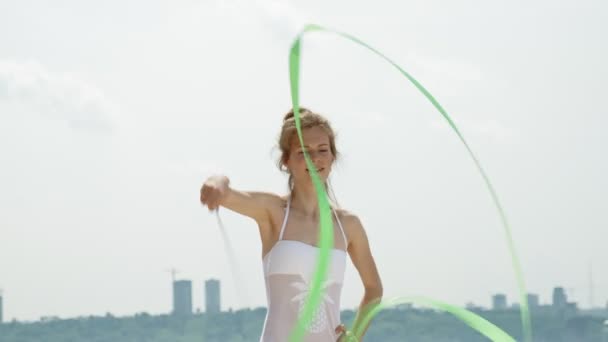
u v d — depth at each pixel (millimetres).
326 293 3498
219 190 3062
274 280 3473
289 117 3705
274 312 3463
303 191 3584
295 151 3570
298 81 2822
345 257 3623
